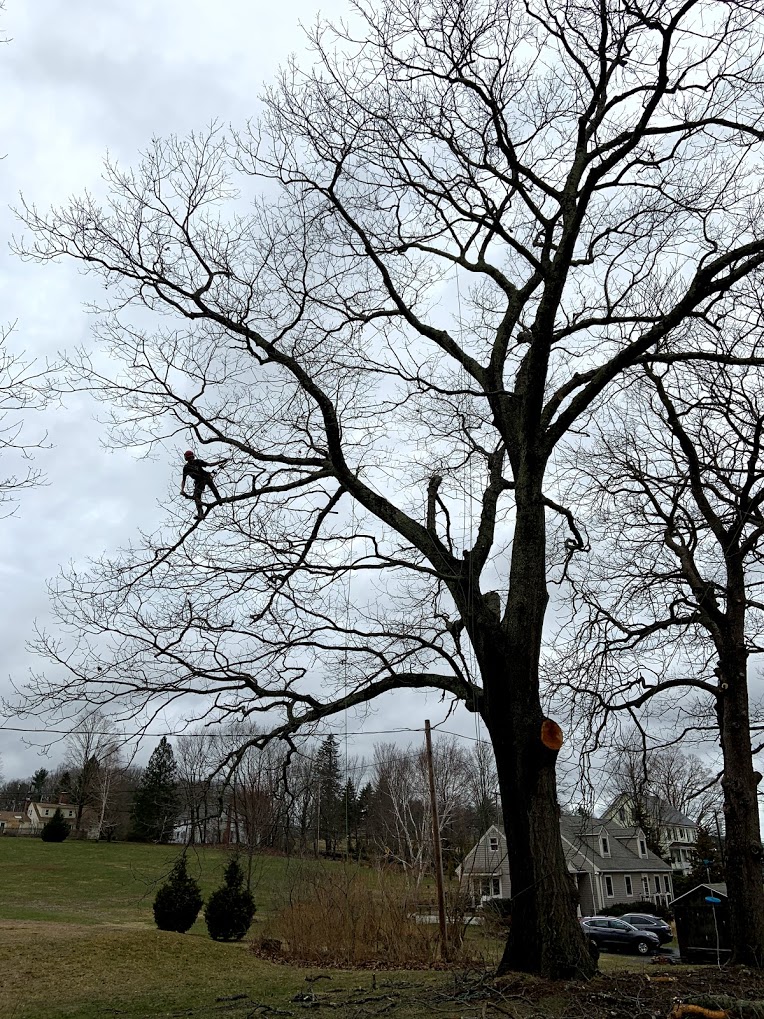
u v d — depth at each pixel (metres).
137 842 53.84
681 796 18.66
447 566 9.56
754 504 12.82
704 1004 7.16
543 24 9.20
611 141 9.42
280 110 10.02
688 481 14.20
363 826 40.22
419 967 17.17
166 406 10.06
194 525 9.74
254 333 9.94
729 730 13.52
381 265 10.40
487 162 10.61
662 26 8.26
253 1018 9.03
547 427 10.16
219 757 10.60
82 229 9.66
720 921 22.72
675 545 14.77
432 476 10.95
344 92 9.98
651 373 13.20
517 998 7.39
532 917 8.24
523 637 9.05
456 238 11.59
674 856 52.50
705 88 9.30
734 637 13.80
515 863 8.52
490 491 10.95
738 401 12.64
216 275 10.13
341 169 10.12
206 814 9.26
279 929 21.52
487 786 25.94
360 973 16.05
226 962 17.94
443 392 10.41
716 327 10.23
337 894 20.58
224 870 24.42
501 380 10.85
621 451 15.06
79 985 14.66
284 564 10.23
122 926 24.28
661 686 14.12
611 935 30.48
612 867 45.00
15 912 26.64
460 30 9.30
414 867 24.06
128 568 9.66
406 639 10.18
